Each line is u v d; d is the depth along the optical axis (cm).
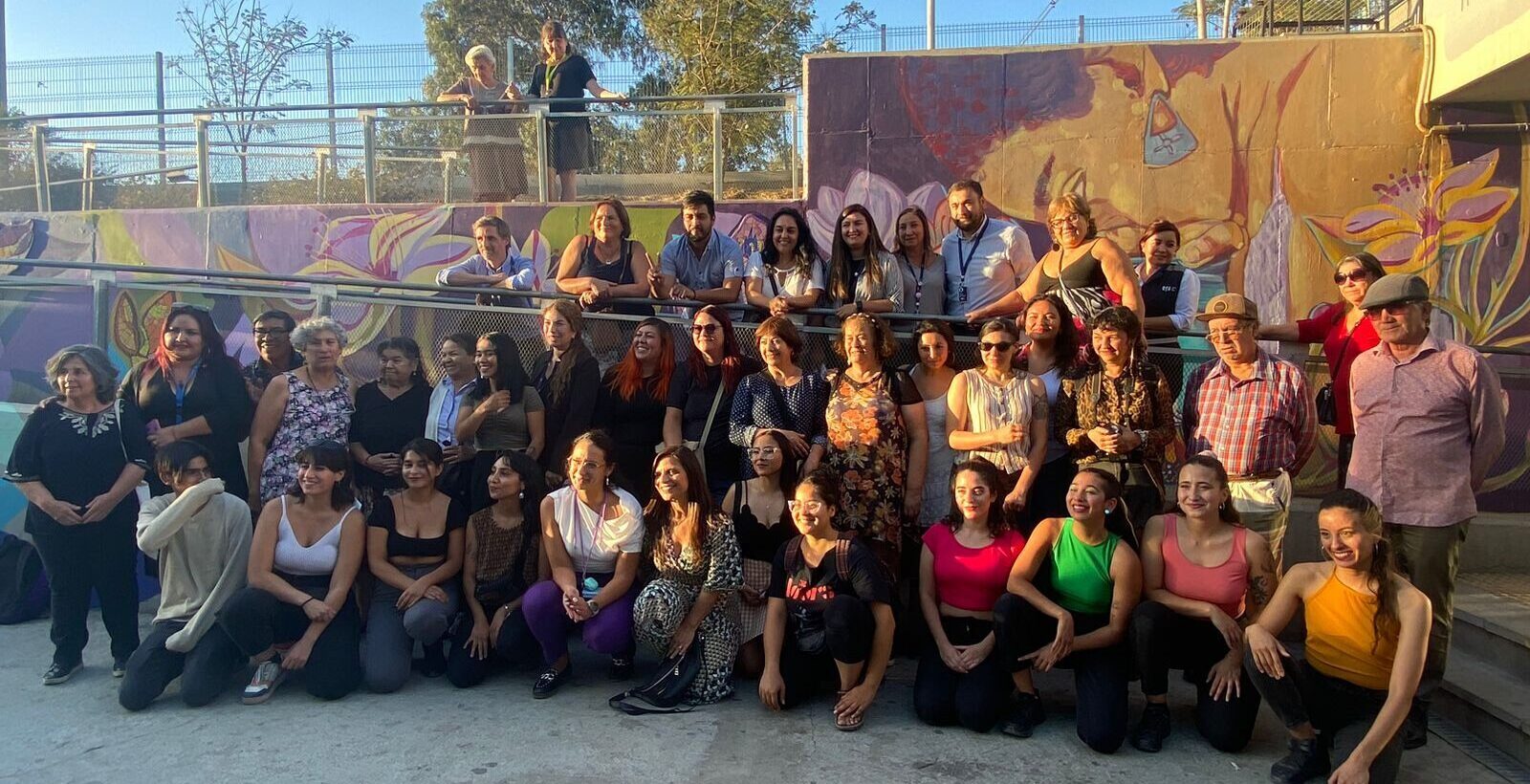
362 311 599
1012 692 428
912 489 467
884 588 410
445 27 1986
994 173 780
